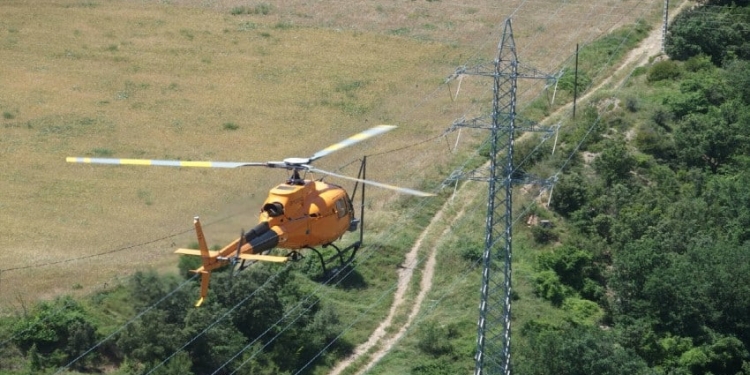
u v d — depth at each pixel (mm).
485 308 138375
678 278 167500
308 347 155625
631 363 149500
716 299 167750
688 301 166000
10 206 184250
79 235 174750
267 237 118188
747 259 173125
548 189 194375
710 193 196875
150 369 145750
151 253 168500
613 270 174875
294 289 163000
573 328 158500
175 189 193500
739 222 188250
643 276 170250
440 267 175125
